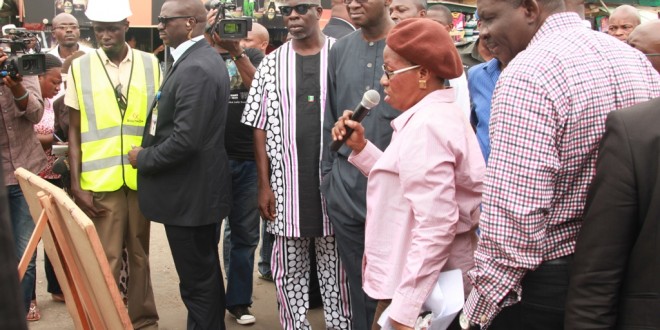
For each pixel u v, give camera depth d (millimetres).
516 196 2090
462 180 2562
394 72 2662
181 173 3887
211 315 4082
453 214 2484
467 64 5113
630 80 2180
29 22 7301
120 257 4383
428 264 2449
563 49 2156
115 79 4355
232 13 5195
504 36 2305
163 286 5512
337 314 4199
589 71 2135
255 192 4801
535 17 2266
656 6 9430
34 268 4641
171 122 3920
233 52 4582
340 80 3732
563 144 2127
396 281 2643
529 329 2295
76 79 4301
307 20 4000
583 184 2152
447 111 2580
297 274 4203
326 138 3900
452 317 2482
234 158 4727
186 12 3885
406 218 2619
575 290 1983
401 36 2623
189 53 3912
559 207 2176
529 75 2115
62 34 6828
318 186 4020
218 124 3971
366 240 2748
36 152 4480
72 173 4316
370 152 2988
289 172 4043
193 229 3941
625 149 1878
